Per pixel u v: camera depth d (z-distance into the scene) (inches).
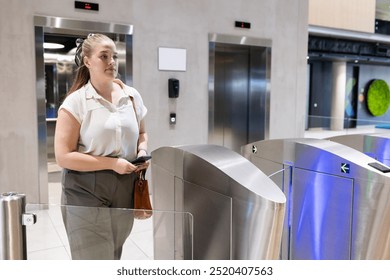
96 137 66.7
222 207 55.6
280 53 197.6
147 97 161.9
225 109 201.6
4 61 134.7
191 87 172.1
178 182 66.2
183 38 167.8
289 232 88.4
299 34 202.4
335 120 225.5
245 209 51.7
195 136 175.5
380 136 111.3
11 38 135.2
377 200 69.1
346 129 223.8
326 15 263.6
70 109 65.7
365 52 309.1
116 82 74.0
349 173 73.4
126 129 69.7
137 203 70.9
